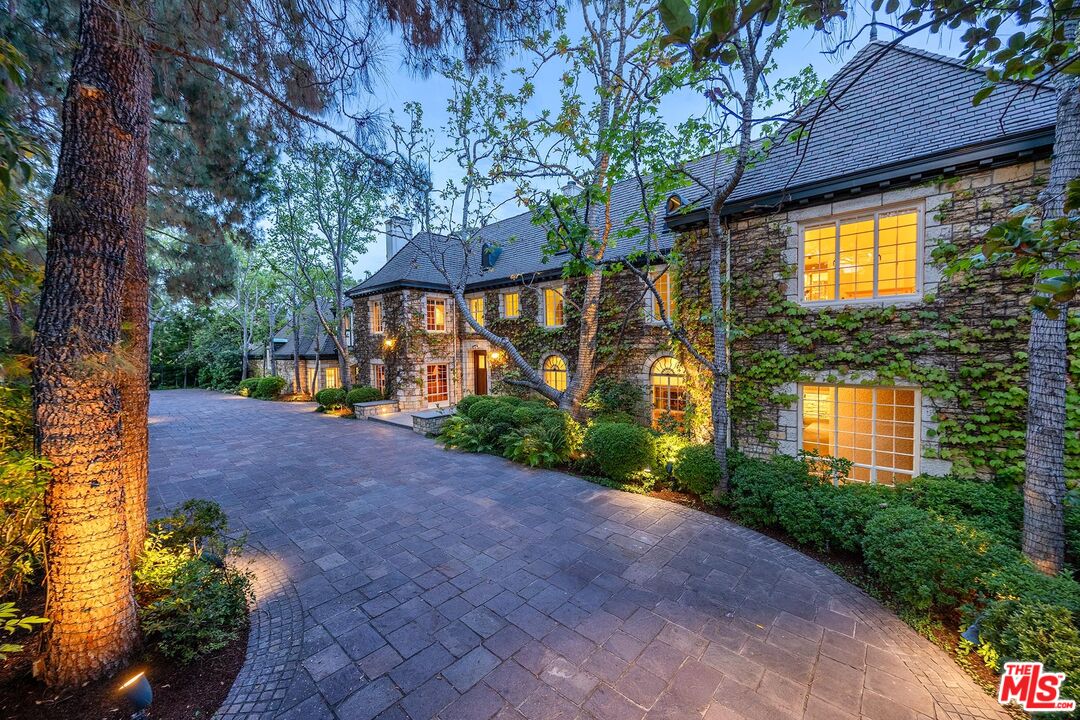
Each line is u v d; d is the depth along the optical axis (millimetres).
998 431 5637
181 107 5719
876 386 6574
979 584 3689
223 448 10820
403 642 3629
